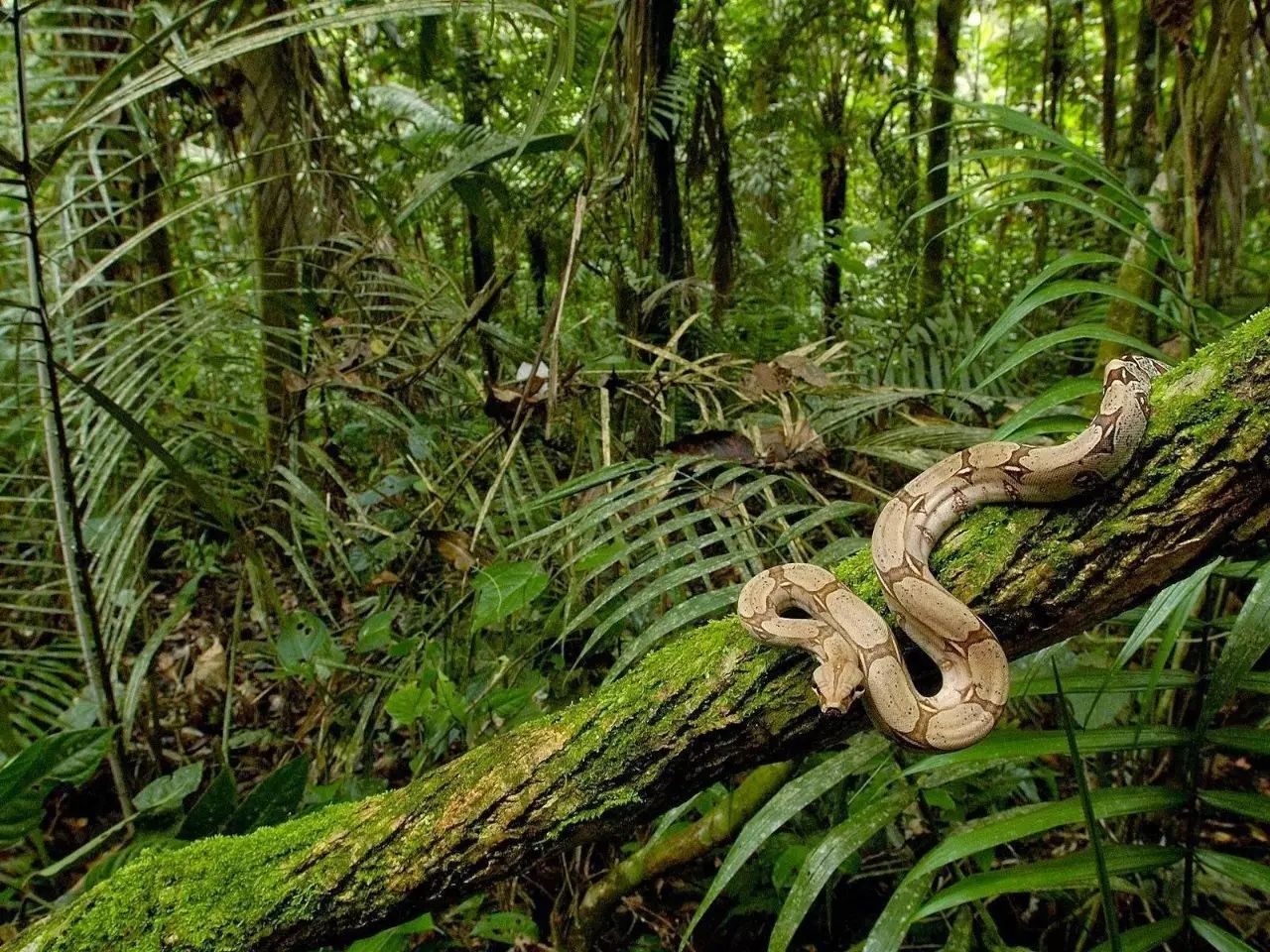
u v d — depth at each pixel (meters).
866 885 3.39
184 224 6.26
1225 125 2.98
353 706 3.78
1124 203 2.52
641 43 3.29
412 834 2.00
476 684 3.35
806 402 3.57
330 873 2.02
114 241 4.81
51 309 3.11
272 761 4.30
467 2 2.74
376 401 4.28
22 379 3.50
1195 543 1.66
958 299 7.37
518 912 3.16
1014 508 1.86
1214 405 1.62
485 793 1.97
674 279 5.08
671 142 4.77
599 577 3.42
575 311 6.66
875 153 7.24
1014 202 2.56
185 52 3.47
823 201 9.04
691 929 2.00
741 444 2.94
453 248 7.42
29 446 3.79
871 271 7.88
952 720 1.84
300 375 3.76
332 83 5.64
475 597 3.29
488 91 6.59
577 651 3.49
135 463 3.96
